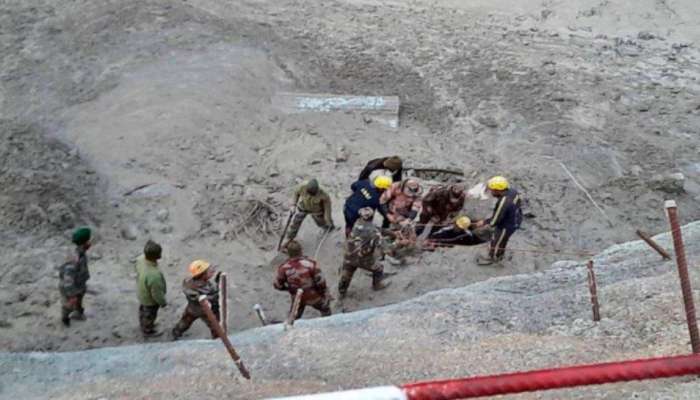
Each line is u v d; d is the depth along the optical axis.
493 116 18.78
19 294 12.73
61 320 12.15
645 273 10.55
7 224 14.44
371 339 9.51
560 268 11.73
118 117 17.75
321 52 21.06
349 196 14.67
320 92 19.44
